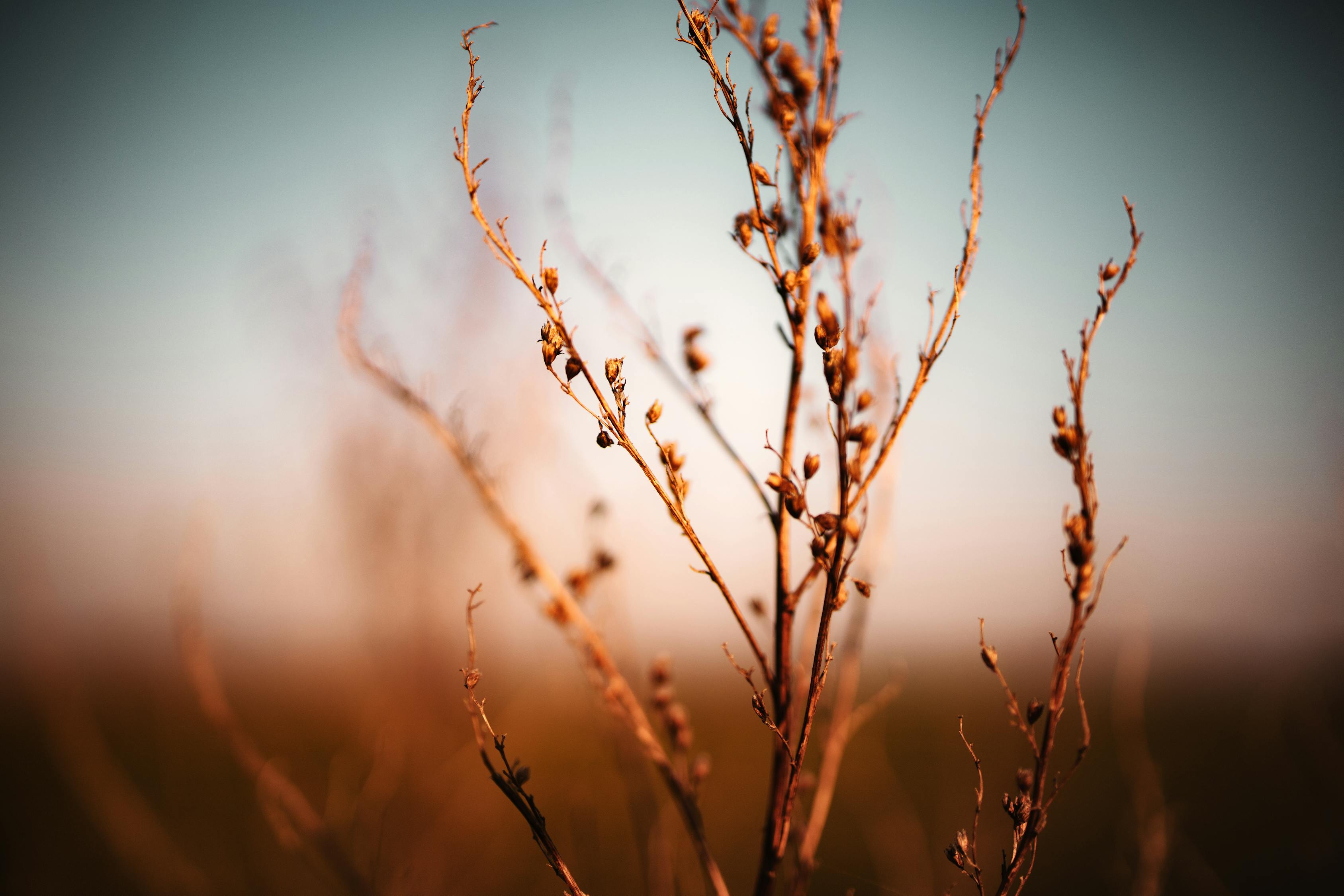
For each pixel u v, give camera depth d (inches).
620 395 40.6
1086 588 36.7
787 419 44.7
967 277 41.7
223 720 86.0
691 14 43.6
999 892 37.0
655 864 70.4
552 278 42.0
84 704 119.8
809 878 57.4
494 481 59.2
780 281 43.3
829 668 38.2
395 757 115.2
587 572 64.1
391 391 60.8
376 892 85.7
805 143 45.0
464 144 41.1
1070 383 37.5
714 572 41.7
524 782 41.1
